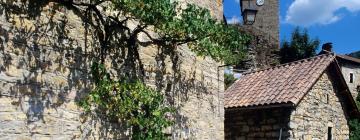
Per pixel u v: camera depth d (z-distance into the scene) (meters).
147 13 6.65
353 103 14.77
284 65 14.99
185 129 9.20
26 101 5.55
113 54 7.18
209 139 10.29
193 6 7.68
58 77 6.06
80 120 6.38
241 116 13.86
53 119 5.93
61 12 6.20
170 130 8.61
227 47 8.63
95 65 6.71
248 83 14.96
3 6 5.33
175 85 8.99
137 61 7.80
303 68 14.06
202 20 7.79
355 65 30.95
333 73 14.41
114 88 6.93
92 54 6.72
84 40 6.58
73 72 6.32
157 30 8.09
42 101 5.78
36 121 5.67
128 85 7.11
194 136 9.56
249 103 13.28
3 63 5.28
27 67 5.60
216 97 10.85
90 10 6.73
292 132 12.32
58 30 6.12
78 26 6.49
